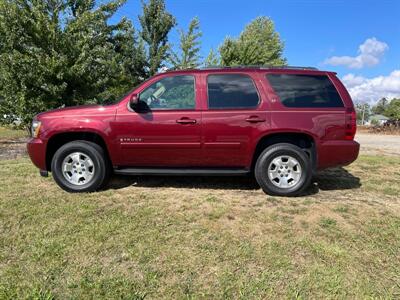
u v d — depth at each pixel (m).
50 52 8.97
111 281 2.66
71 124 4.61
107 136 4.60
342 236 3.46
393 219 3.90
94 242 3.26
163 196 4.64
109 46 11.40
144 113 4.58
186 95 4.63
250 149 4.57
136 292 2.54
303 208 4.21
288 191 4.64
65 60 8.69
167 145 4.59
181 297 2.50
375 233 3.54
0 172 5.93
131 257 3.01
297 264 2.95
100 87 9.98
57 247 3.15
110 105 4.70
